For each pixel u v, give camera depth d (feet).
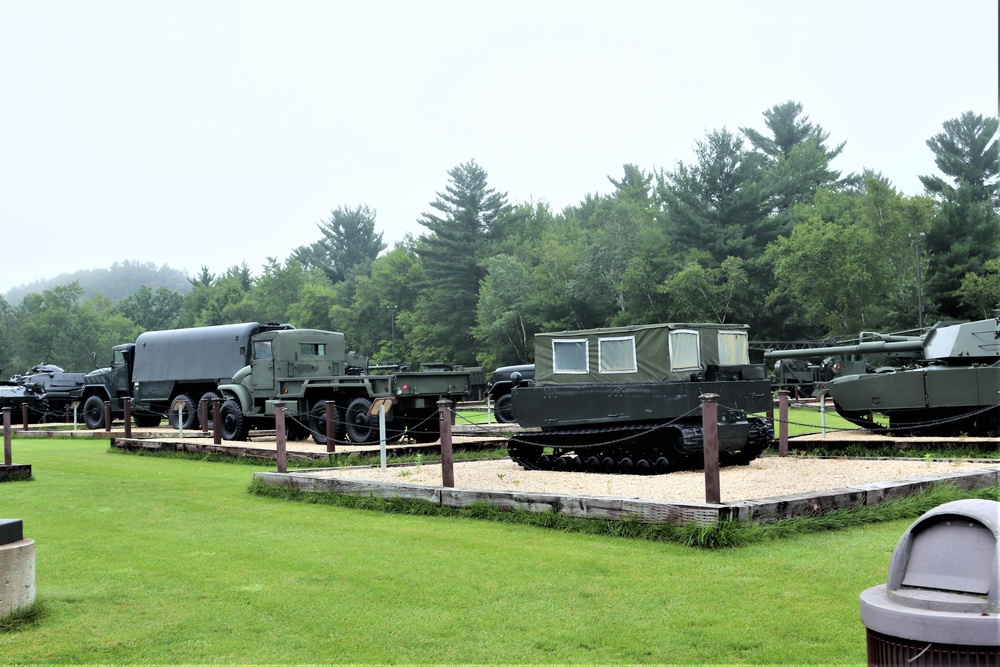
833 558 25.90
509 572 25.35
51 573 26.18
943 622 10.59
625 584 23.62
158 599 23.31
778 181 220.23
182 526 34.06
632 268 193.67
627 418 46.14
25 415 95.66
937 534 11.51
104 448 75.10
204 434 77.87
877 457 52.26
